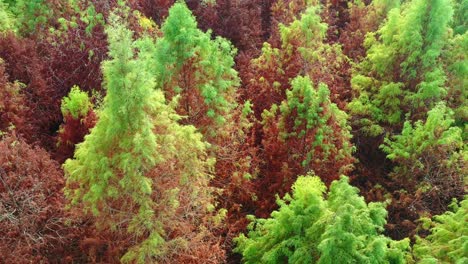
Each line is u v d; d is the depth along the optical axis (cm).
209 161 1223
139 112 998
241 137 1653
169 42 1417
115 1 2134
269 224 1168
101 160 996
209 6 2516
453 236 1232
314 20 1953
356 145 2066
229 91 1659
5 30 1852
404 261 1094
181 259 1159
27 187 1204
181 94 1488
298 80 1616
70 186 1139
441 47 1861
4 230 1138
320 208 1080
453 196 1669
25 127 1627
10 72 1786
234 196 1652
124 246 1133
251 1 2723
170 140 1053
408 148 1669
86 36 1961
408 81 1933
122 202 1088
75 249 1234
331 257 990
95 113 1369
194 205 1166
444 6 1773
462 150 1712
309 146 1603
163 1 2575
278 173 1625
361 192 1908
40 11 2045
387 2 2391
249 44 2561
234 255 1574
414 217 1731
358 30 2419
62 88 1895
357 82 2011
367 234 1055
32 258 1141
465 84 1908
